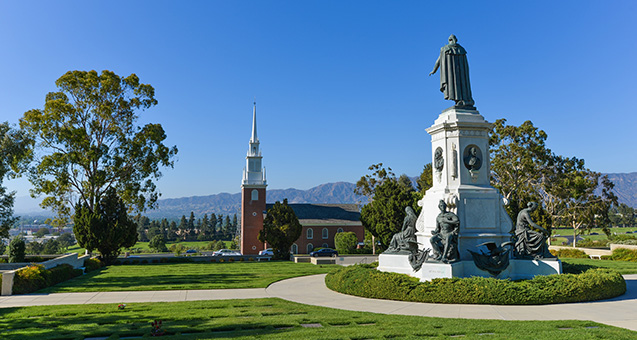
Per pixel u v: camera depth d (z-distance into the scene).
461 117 22.61
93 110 44.72
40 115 42.09
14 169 43.44
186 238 160.12
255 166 85.25
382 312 15.91
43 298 20.72
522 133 59.50
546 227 46.47
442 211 20.31
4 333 12.95
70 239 164.75
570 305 16.83
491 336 11.77
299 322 14.07
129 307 17.38
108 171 44.94
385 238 50.31
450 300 17.39
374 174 85.81
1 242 58.72
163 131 48.50
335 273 23.67
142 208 49.06
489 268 20.02
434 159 23.64
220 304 17.89
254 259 49.69
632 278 25.88
